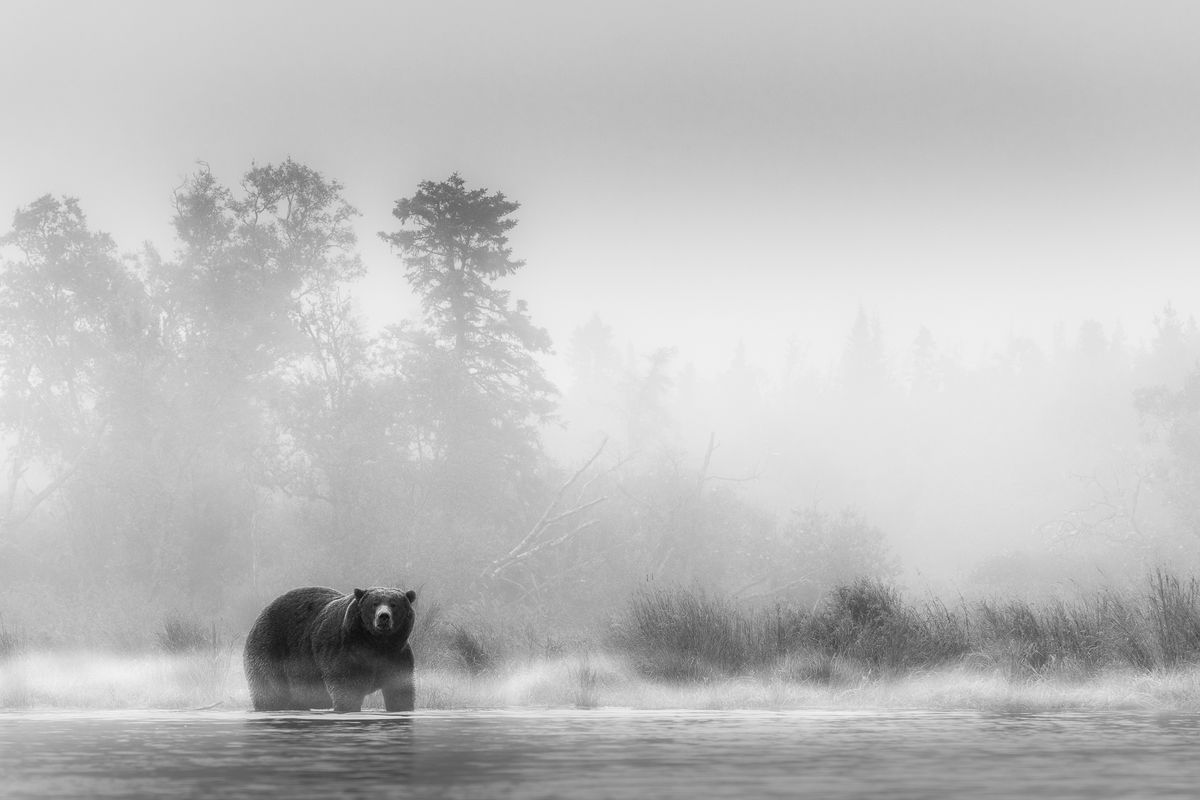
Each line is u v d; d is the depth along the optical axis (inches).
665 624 647.8
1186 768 252.4
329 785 225.8
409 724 389.4
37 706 565.3
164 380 1707.7
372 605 481.1
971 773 243.3
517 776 239.8
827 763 263.3
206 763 265.4
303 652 521.7
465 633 662.5
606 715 446.0
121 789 219.3
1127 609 628.4
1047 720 402.0
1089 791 215.0
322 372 1772.9
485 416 1840.6
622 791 215.5
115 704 572.1
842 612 660.1
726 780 231.8
